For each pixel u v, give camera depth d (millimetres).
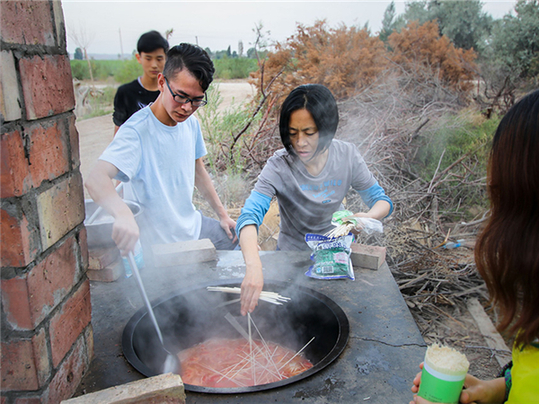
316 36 6945
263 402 1126
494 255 820
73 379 1162
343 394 1155
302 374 1225
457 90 7047
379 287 1761
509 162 780
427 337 2643
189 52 1833
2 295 914
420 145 4969
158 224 2305
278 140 4945
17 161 859
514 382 867
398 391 1169
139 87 3166
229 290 1709
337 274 1828
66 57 1079
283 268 1951
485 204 4340
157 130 2125
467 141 5266
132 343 1383
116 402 963
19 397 994
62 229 1073
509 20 8336
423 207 4152
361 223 1815
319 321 1663
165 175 2240
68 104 1088
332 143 2166
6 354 954
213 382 1570
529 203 769
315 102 1779
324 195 2160
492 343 2584
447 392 865
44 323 995
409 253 3287
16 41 855
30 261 917
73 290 1160
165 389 1001
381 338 1418
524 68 7867
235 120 5145
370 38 7156
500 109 6453
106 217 2023
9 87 834
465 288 3158
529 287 781
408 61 7125
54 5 1008
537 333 775
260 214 1871
